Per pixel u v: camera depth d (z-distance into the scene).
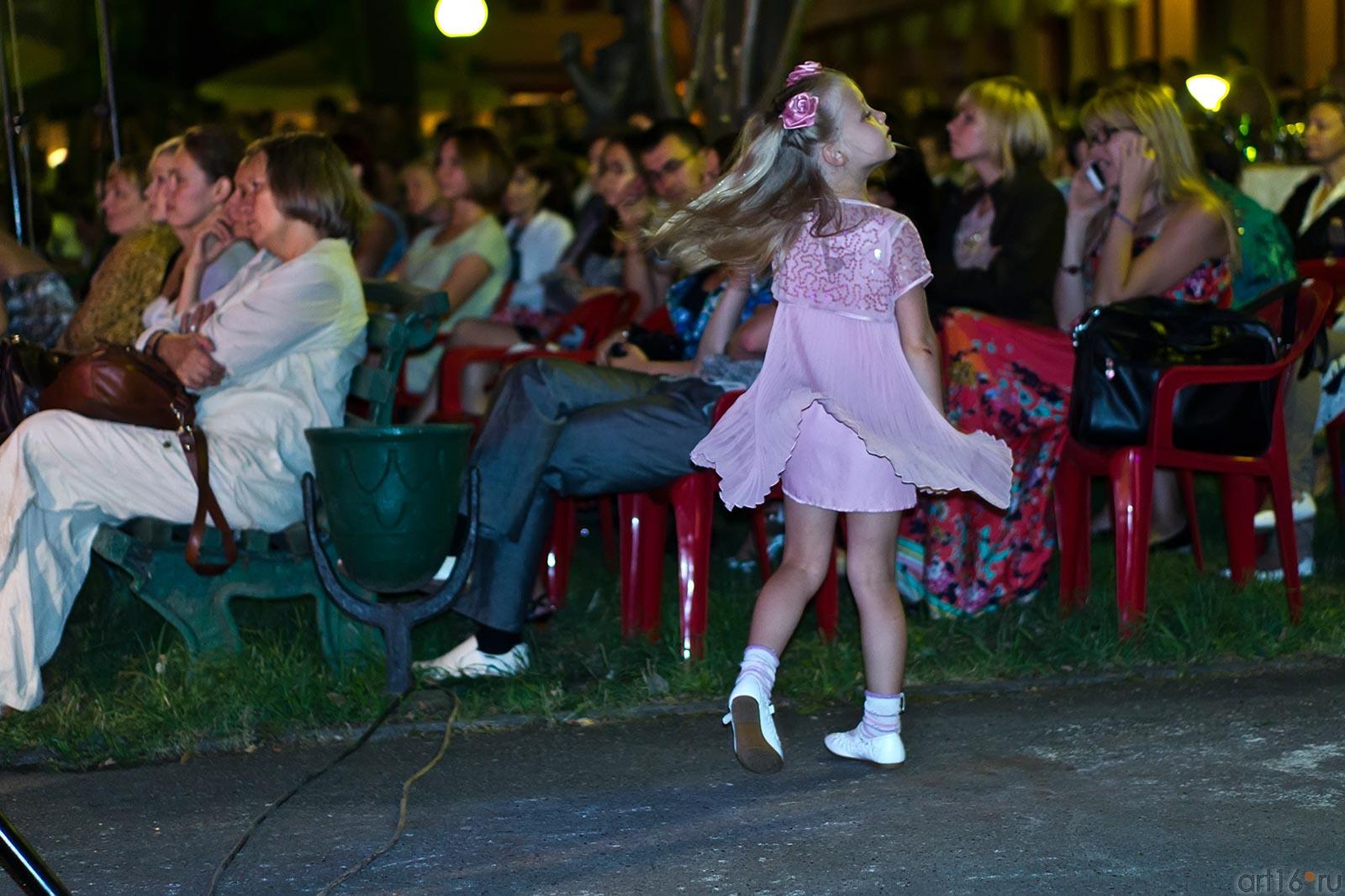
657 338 6.08
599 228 8.84
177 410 4.86
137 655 5.29
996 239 5.96
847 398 4.01
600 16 22.19
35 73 12.35
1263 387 5.20
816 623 5.44
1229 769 4.03
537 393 4.96
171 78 20.53
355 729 4.59
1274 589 5.61
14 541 4.63
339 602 4.78
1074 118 10.97
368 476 4.50
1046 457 5.54
